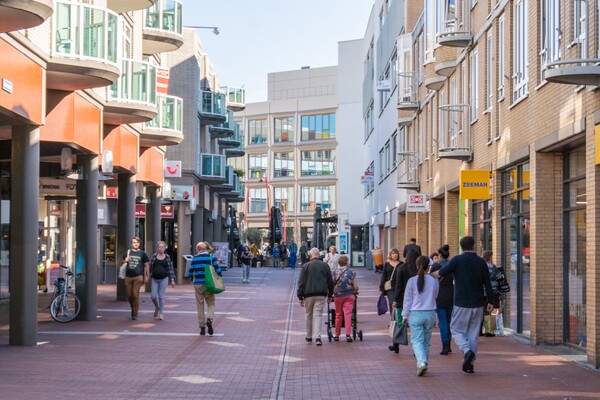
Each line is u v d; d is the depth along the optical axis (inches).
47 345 711.7
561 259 701.3
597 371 555.8
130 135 1216.8
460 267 562.6
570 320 683.4
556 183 703.1
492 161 893.2
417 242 1612.9
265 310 1110.4
